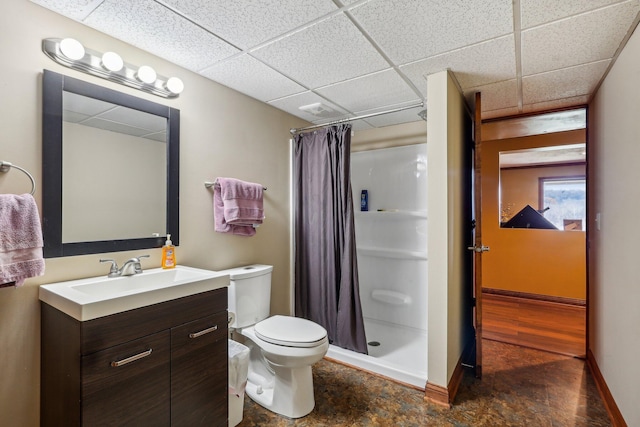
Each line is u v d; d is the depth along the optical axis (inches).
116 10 56.4
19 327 53.8
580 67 76.5
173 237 76.2
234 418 70.4
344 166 99.3
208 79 84.9
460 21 58.9
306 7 55.2
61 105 58.1
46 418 54.1
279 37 65.1
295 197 110.3
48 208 56.7
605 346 81.6
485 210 187.0
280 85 88.9
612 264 75.8
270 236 105.1
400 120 119.8
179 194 77.8
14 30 52.6
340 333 99.9
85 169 61.8
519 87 89.1
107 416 47.3
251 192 91.4
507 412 76.0
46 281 56.8
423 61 74.5
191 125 80.7
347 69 79.0
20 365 54.0
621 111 68.7
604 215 82.5
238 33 63.6
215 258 86.9
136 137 69.9
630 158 64.1
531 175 197.9
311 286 107.7
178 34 64.1
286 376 75.0
